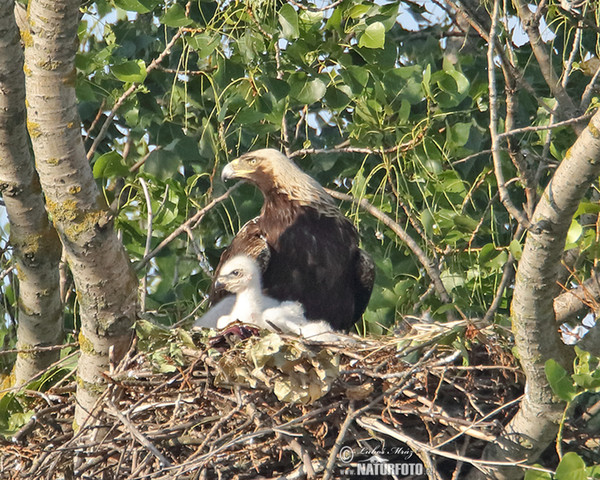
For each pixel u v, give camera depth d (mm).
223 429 9305
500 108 13289
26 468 10039
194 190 13562
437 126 13328
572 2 11914
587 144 7953
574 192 8109
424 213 12484
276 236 12484
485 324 10188
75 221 9320
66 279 12672
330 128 14023
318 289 12484
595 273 10172
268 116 12234
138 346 9750
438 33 13844
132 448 9211
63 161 9172
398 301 12680
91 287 9586
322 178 14102
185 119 12789
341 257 12547
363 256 12781
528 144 13352
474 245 13281
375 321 12773
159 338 9695
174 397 9531
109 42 13000
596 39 13938
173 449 9430
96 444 9188
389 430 8781
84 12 12773
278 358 9031
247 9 11922
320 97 12102
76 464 9602
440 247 12836
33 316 10930
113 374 9484
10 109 9633
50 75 8914
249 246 12398
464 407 9781
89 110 13422
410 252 13125
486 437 8945
